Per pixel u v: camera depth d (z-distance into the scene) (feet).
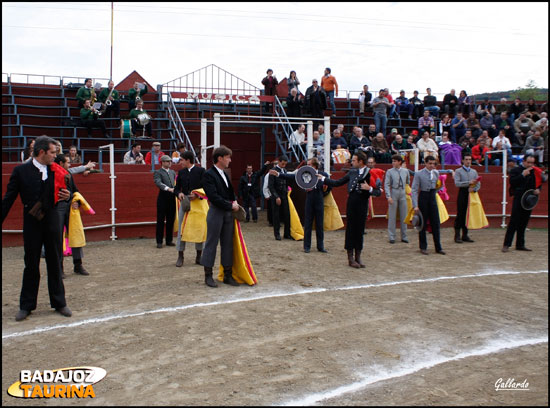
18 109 55.11
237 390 13.55
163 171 34.58
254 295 22.80
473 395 13.52
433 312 20.74
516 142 63.77
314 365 15.25
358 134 51.65
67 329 18.17
